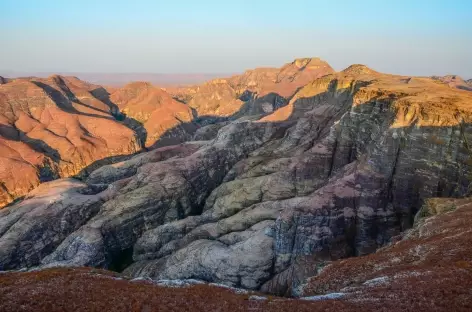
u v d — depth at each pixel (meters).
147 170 183.00
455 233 56.62
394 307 36.34
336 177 128.50
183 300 41.56
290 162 162.50
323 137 165.62
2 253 142.12
